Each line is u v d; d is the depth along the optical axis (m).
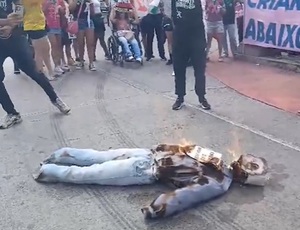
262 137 4.72
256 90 6.59
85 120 5.65
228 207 3.39
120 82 7.67
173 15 5.50
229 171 3.73
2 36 5.25
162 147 3.97
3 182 4.03
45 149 4.77
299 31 7.64
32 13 7.18
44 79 5.77
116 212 3.42
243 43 8.72
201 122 5.31
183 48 5.58
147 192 3.70
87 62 9.69
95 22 9.42
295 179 3.76
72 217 3.39
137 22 9.52
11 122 5.59
